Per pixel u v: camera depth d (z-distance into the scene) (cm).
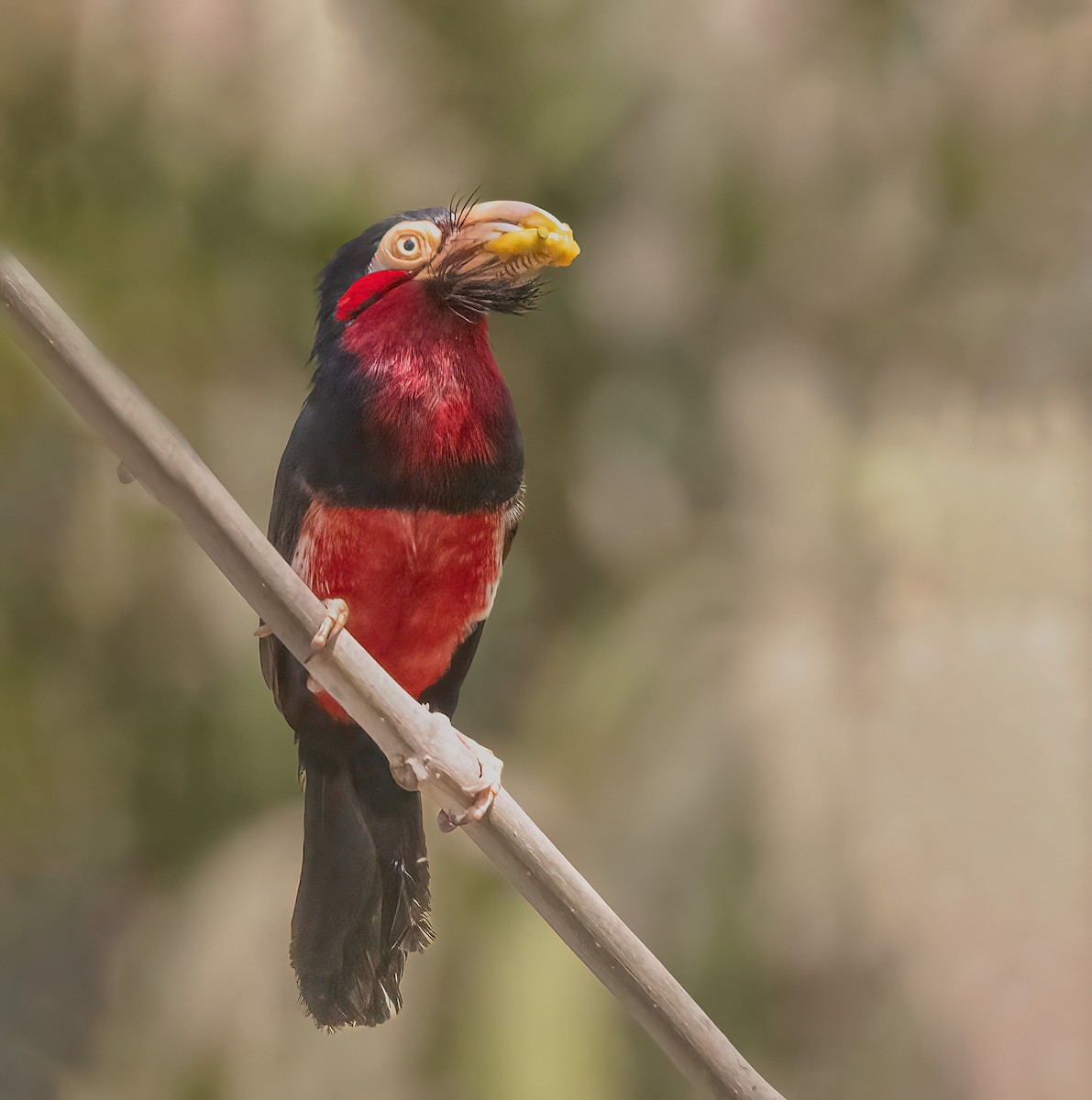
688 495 1332
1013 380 1241
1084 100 1290
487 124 1325
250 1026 1040
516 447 624
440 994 1013
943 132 1303
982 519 1117
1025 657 1045
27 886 1320
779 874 1034
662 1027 491
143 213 990
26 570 1186
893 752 1030
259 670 1241
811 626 1114
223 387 1132
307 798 639
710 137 1319
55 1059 1369
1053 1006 964
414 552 609
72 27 880
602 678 1187
